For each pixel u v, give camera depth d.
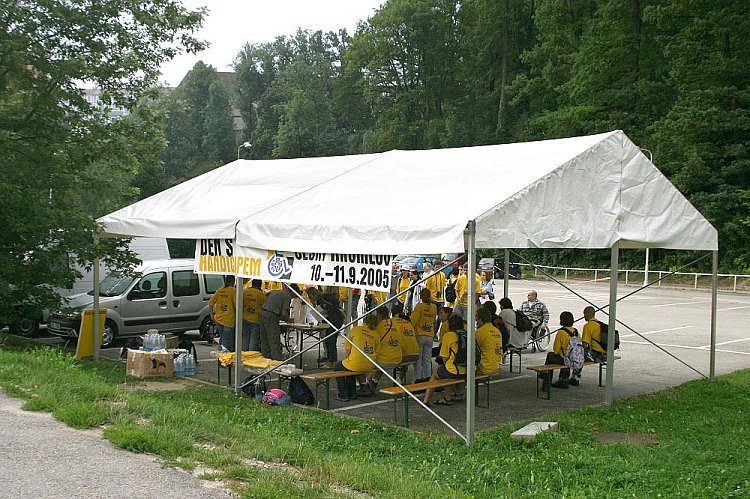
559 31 56.94
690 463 8.29
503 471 8.00
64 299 15.96
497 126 65.00
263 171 15.41
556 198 10.45
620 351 18.23
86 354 15.22
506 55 66.50
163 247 22.00
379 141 70.62
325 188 12.45
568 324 13.37
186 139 83.88
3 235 14.91
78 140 16.62
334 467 6.79
